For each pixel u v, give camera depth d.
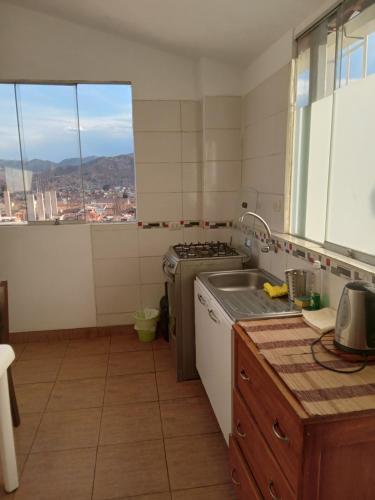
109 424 2.30
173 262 2.74
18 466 1.97
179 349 2.73
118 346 3.37
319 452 1.04
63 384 2.76
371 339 1.31
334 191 1.89
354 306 1.31
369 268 1.53
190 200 3.47
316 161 2.10
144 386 2.71
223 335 1.87
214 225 3.38
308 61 2.14
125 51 3.19
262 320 1.71
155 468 1.95
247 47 2.66
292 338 1.51
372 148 1.61
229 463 1.85
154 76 3.25
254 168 2.93
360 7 1.68
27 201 3.41
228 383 1.83
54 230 3.40
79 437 2.19
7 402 1.74
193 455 2.03
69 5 2.74
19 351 3.31
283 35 2.33
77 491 1.81
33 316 3.50
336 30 1.84
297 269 2.00
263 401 1.34
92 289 3.53
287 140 2.33
